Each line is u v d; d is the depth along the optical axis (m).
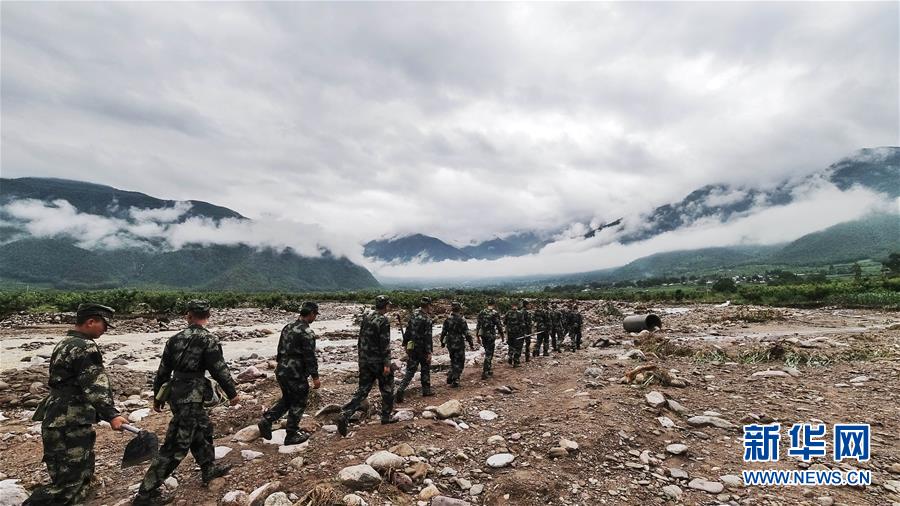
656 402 7.70
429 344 9.84
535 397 9.30
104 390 4.58
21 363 16.05
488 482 5.30
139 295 39.91
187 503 4.88
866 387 8.95
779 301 47.19
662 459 5.89
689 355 13.79
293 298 65.38
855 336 17.14
